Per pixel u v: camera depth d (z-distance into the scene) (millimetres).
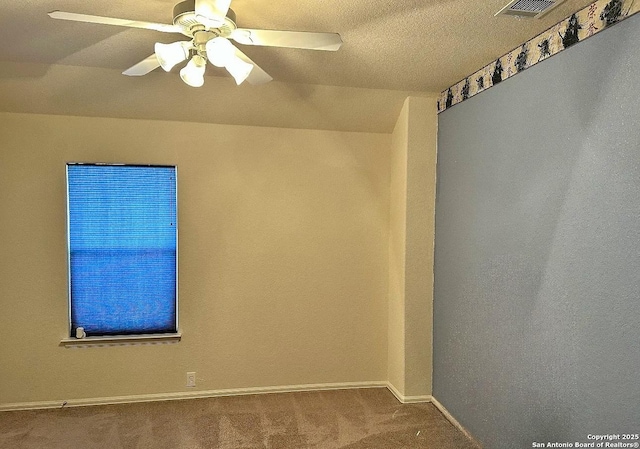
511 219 2559
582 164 2059
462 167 3080
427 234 3475
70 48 2594
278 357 3664
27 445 2814
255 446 2836
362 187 3742
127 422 3123
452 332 3201
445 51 2592
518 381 2488
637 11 1789
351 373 3781
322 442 2891
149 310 3443
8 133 3225
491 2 1997
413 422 3164
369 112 3516
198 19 1606
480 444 2836
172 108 3318
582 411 2049
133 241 3393
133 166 3367
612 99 1903
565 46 2164
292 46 1932
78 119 3299
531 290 2391
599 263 1961
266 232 3613
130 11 2105
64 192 3303
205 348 3549
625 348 1836
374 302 3795
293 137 3627
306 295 3691
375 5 2025
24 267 3285
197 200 3490
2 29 2320
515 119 2531
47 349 3330
